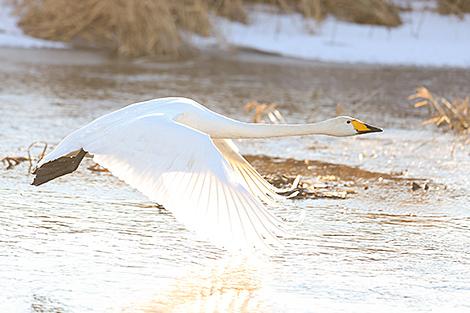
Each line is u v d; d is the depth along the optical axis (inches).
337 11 1162.6
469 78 956.0
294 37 1098.1
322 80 920.3
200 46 1047.6
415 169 566.3
